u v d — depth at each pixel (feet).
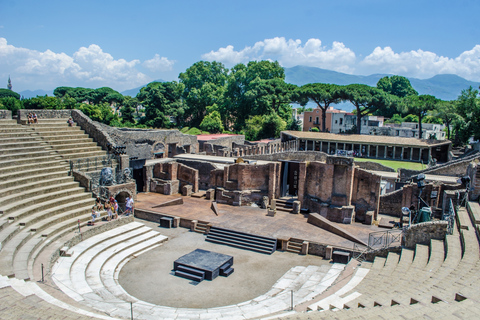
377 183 127.13
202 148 250.57
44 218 102.12
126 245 104.94
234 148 246.06
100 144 149.59
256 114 353.31
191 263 93.15
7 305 54.80
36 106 321.73
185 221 125.59
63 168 127.13
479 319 48.96
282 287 85.30
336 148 304.30
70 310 57.72
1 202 98.12
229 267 94.99
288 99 336.90
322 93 312.71
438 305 55.06
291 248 109.19
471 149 246.27
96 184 128.67
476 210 96.43
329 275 90.68
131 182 137.39
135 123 396.57
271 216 131.44
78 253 93.56
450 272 71.10
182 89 434.30
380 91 304.30
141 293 81.97
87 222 109.60
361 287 74.64
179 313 69.41
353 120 373.20
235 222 123.95
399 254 94.17
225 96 380.78
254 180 146.20
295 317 56.75
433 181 140.26
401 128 340.59
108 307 68.74
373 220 128.47
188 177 160.76
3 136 127.44
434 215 122.01
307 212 136.46
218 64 463.83
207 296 81.35
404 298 60.85
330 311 58.59
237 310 71.77
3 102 308.81
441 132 339.98
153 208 136.05
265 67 366.02
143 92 504.02
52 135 141.69
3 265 72.54
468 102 242.58
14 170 114.42
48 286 71.92
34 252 85.15
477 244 80.38
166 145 207.51
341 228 115.96
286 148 294.87
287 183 150.51
